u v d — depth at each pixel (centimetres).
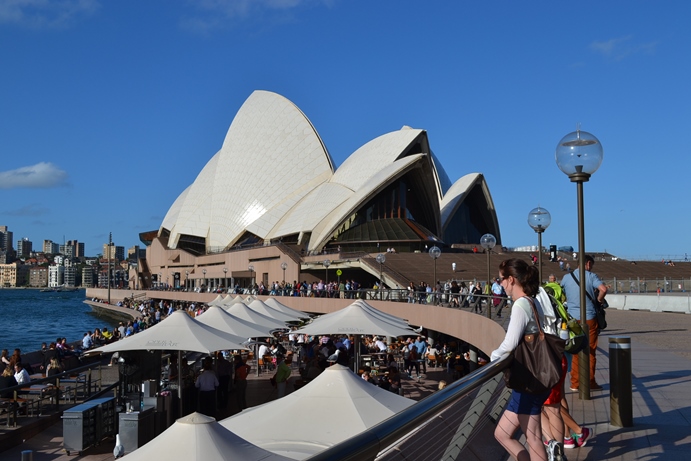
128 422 1248
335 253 5581
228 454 492
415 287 3647
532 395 423
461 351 3047
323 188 6738
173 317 1494
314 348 2542
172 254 9200
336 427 643
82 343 3306
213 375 1625
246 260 6750
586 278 857
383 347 2697
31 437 1411
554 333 487
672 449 560
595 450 559
